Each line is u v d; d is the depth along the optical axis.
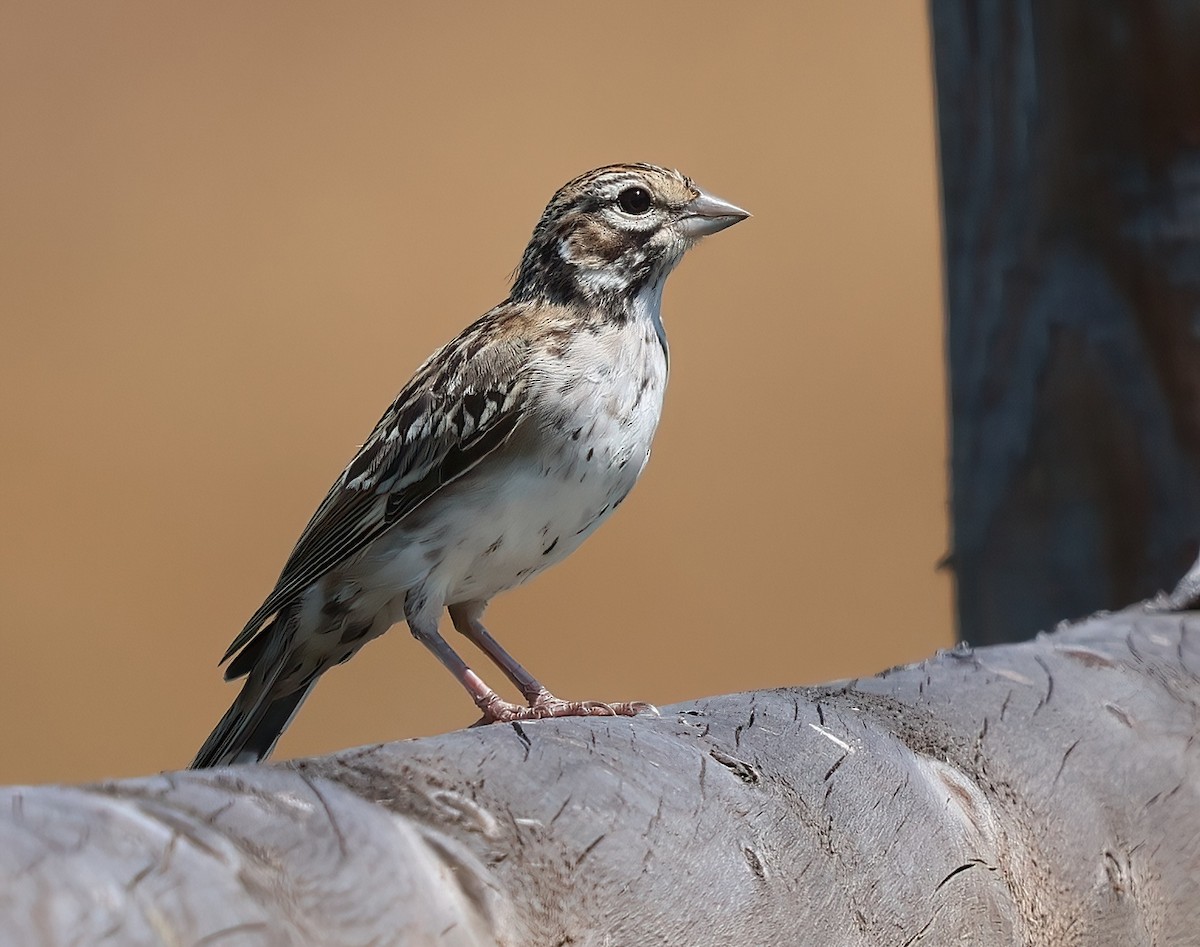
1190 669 6.46
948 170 9.52
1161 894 5.85
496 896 4.12
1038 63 8.98
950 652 6.34
